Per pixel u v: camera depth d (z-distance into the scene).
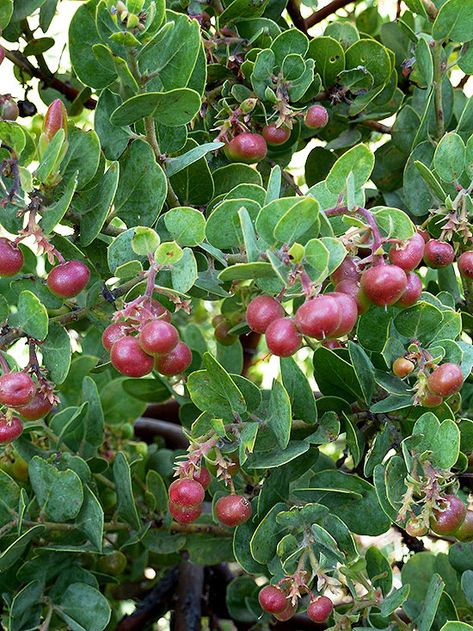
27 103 0.51
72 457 0.45
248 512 0.39
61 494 0.43
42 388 0.39
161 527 0.49
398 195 0.50
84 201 0.40
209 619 0.57
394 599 0.40
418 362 0.39
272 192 0.37
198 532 0.49
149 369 0.37
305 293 0.35
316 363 0.41
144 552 0.55
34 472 0.43
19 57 0.50
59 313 0.42
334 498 0.41
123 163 0.40
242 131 0.44
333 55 0.46
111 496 0.51
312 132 0.48
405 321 0.39
